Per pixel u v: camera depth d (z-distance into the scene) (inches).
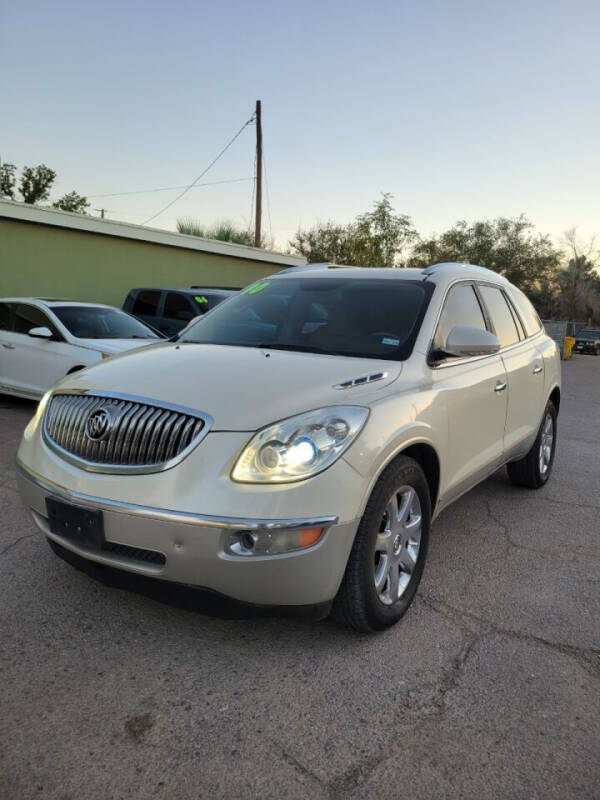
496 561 155.7
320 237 1574.8
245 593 100.0
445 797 80.4
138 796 78.6
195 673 104.2
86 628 116.1
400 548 121.9
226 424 102.1
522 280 2016.5
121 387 113.1
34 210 486.3
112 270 555.8
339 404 108.7
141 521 100.3
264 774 82.9
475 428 149.9
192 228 852.0
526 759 87.5
